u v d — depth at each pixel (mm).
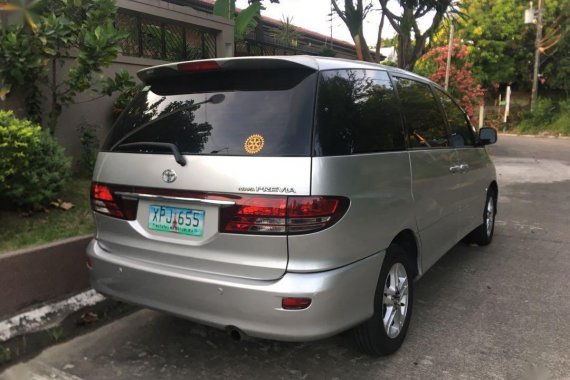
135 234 3008
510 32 27969
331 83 2887
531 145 20672
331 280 2594
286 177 2564
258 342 3484
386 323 3209
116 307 3969
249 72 2941
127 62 7160
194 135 2871
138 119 3188
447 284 4641
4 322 3375
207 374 3088
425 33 10234
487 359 3250
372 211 2902
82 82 5375
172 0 11961
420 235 3605
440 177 3971
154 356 3297
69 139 6395
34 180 4422
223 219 2672
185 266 2836
